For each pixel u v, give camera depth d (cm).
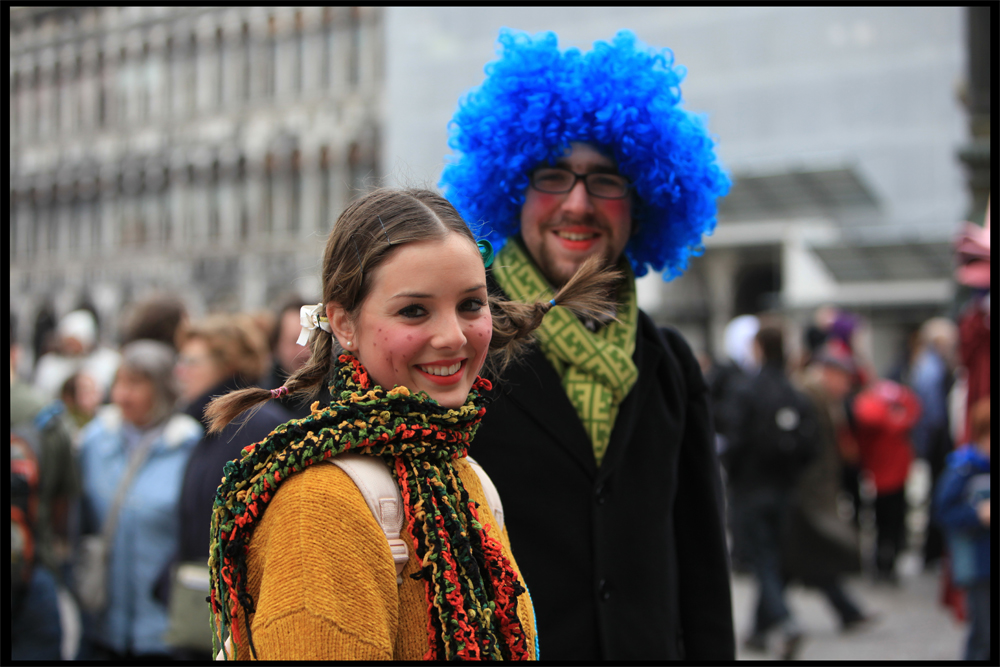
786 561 589
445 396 123
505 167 212
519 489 188
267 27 3428
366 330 121
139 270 3644
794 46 2309
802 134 2292
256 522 114
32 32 3900
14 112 3931
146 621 357
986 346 562
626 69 216
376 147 3228
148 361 380
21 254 3925
